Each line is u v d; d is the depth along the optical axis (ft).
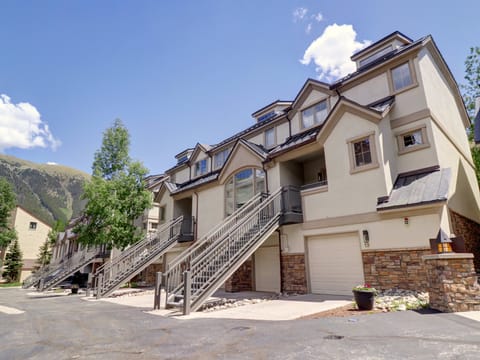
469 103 63.62
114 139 60.49
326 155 35.45
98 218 54.29
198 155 67.05
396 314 19.27
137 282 67.51
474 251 37.22
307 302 27.84
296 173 43.32
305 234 35.81
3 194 105.19
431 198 25.94
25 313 27.17
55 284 58.90
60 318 24.00
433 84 36.63
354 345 13.29
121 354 13.58
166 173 75.92
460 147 42.37
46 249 115.55
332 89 41.73
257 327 17.97
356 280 30.76
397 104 34.68
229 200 49.39
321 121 43.06
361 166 31.96
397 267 27.61
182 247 56.95
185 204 64.18
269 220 35.35
